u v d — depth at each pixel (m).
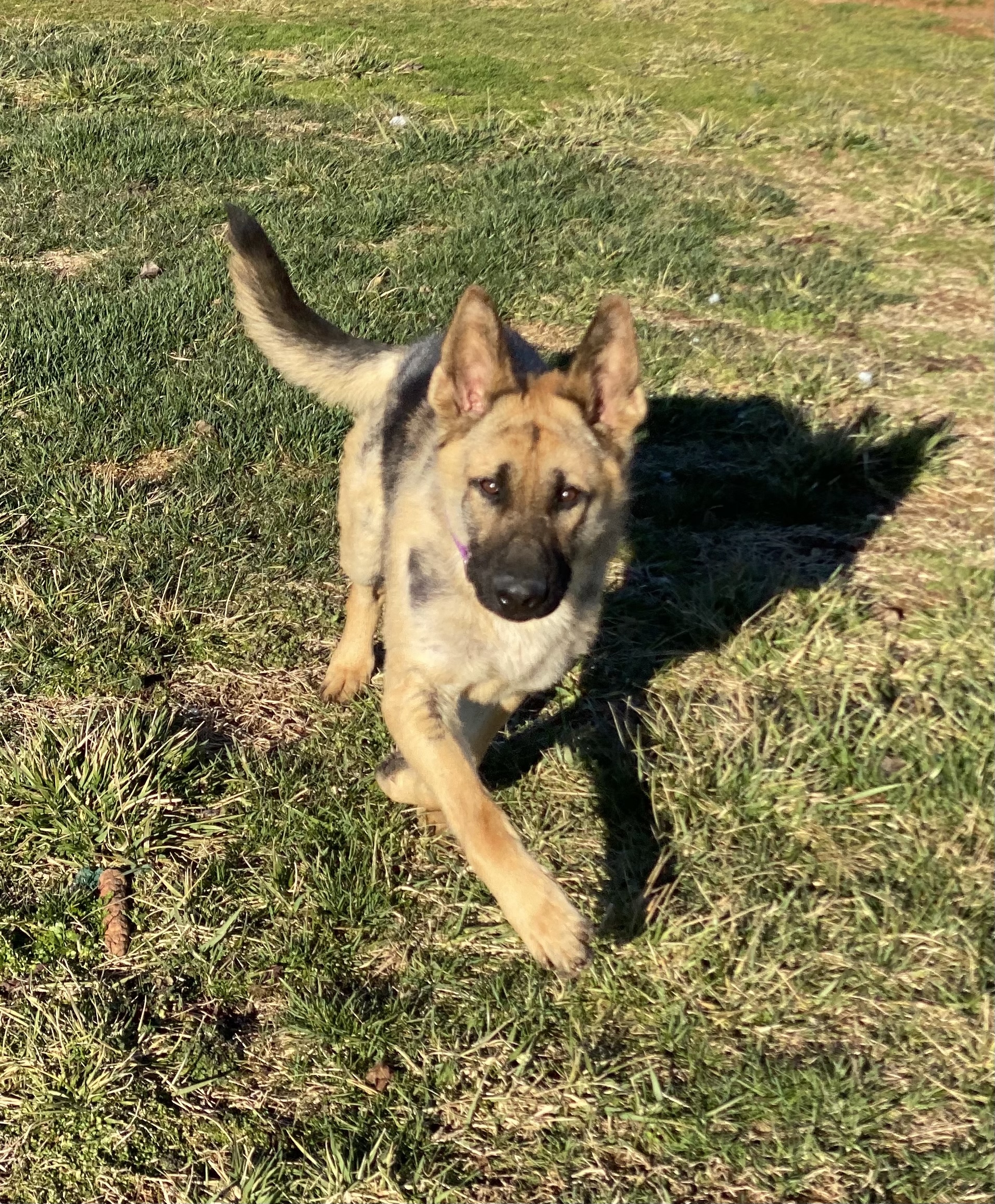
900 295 2.45
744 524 1.81
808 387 2.05
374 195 2.64
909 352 2.23
